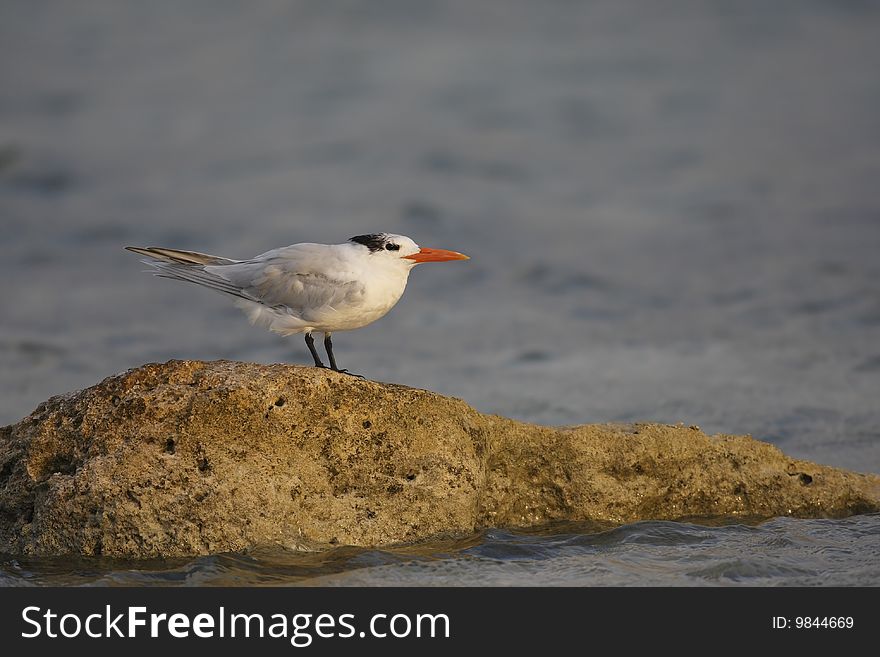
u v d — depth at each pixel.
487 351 17.28
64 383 15.48
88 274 21.48
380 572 9.07
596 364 16.50
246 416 9.30
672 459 10.27
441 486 9.56
